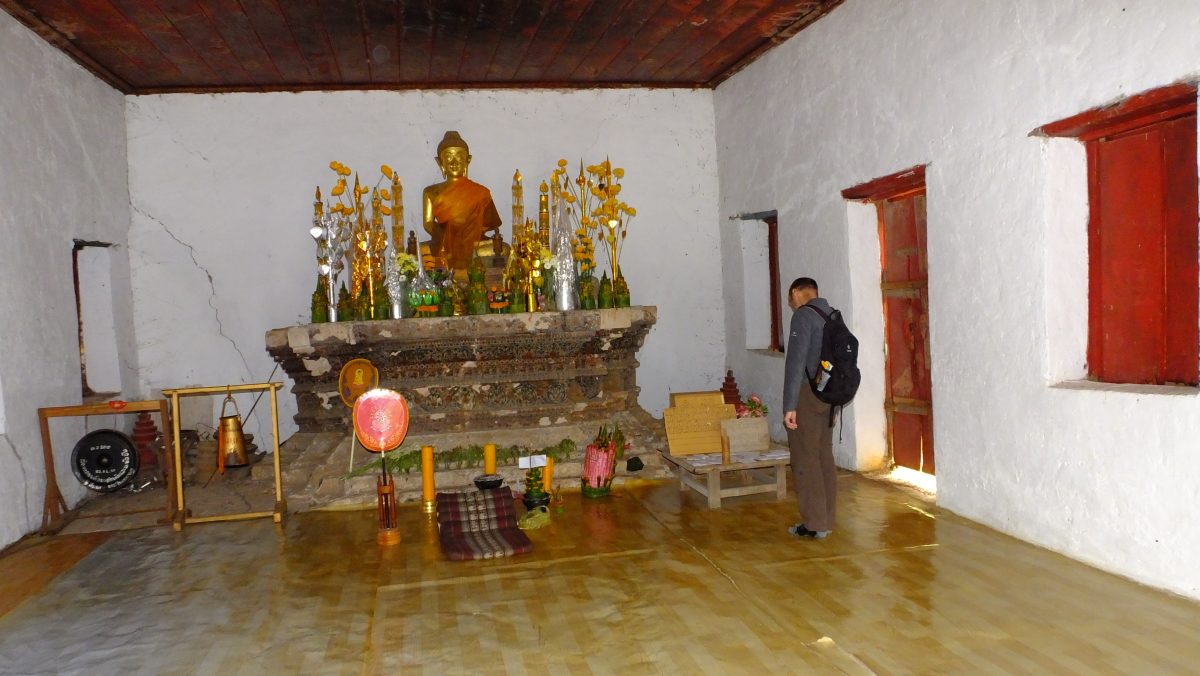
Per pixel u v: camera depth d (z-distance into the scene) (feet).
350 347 21.56
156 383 26.48
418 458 21.50
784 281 25.21
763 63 25.68
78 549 17.63
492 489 18.97
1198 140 12.18
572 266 24.50
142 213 26.30
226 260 26.89
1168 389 13.20
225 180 26.84
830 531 16.57
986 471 16.83
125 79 25.07
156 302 26.45
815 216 23.18
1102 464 13.99
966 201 16.99
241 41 22.26
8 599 14.58
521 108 28.45
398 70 25.95
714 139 29.68
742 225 28.22
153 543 17.89
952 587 13.50
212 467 23.21
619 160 29.07
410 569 15.60
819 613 12.66
